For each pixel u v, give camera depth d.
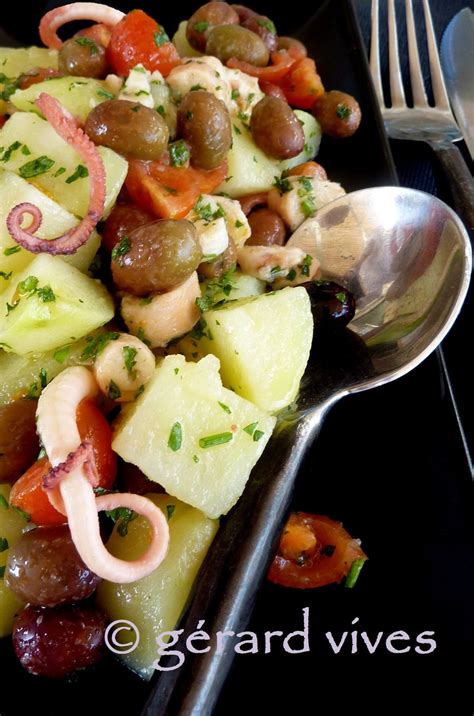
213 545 0.18
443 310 0.22
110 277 0.21
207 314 0.20
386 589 0.20
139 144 0.21
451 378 0.25
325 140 0.31
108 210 0.21
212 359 0.19
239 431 0.19
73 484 0.15
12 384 0.19
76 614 0.17
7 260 0.20
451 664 0.19
